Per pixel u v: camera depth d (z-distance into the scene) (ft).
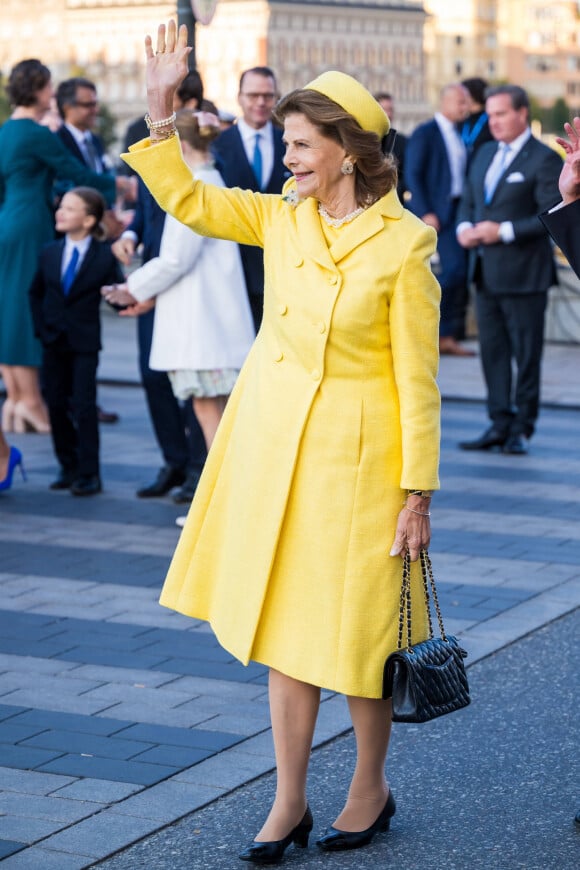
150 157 14.01
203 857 14.03
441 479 32.40
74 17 488.85
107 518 28.71
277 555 13.79
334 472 13.57
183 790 15.56
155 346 26.99
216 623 14.07
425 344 13.44
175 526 28.12
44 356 30.83
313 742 17.02
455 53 588.50
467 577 24.35
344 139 13.29
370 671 13.55
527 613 22.33
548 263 34.86
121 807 15.08
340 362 13.56
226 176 31.37
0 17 503.61
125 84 481.46
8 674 19.36
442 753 16.85
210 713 17.98
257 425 13.87
